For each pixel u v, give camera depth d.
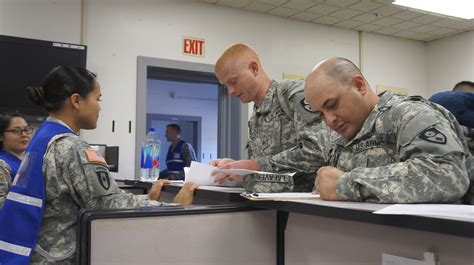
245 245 1.15
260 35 4.40
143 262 1.01
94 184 1.29
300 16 4.49
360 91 1.14
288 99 1.50
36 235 1.22
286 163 1.40
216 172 1.46
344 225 1.01
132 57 3.83
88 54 3.65
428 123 0.98
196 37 4.11
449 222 0.66
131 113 3.80
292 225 1.16
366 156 1.16
